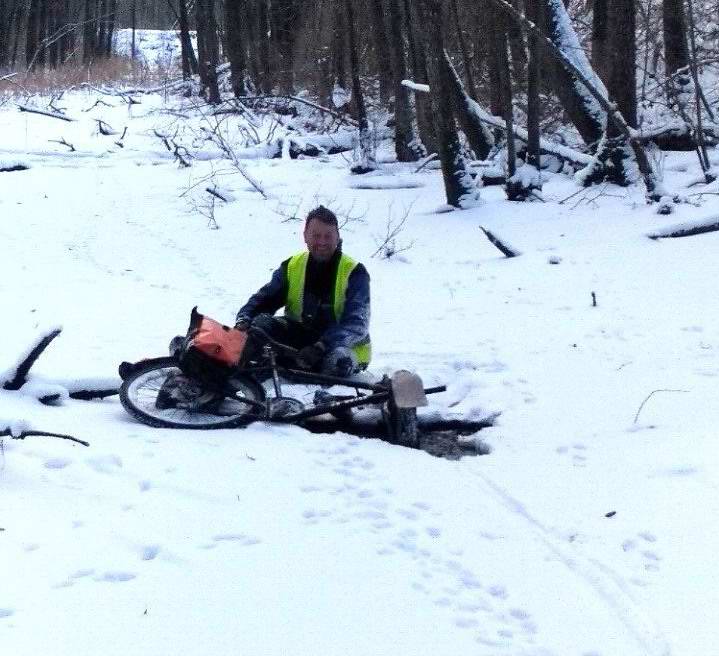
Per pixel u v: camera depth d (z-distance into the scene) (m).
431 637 3.05
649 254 9.53
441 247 11.16
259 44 29.19
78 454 4.36
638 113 16.17
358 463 4.68
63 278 9.46
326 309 5.64
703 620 3.24
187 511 3.90
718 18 18.81
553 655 3.01
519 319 7.82
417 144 18.03
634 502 4.25
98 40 50.25
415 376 5.09
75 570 3.28
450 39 19.06
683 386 5.87
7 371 5.26
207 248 11.59
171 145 21.81
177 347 5.43
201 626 3.00
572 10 21.53
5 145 21.20
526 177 13.04
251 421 5.22
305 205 14.45
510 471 4.72
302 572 3.44
